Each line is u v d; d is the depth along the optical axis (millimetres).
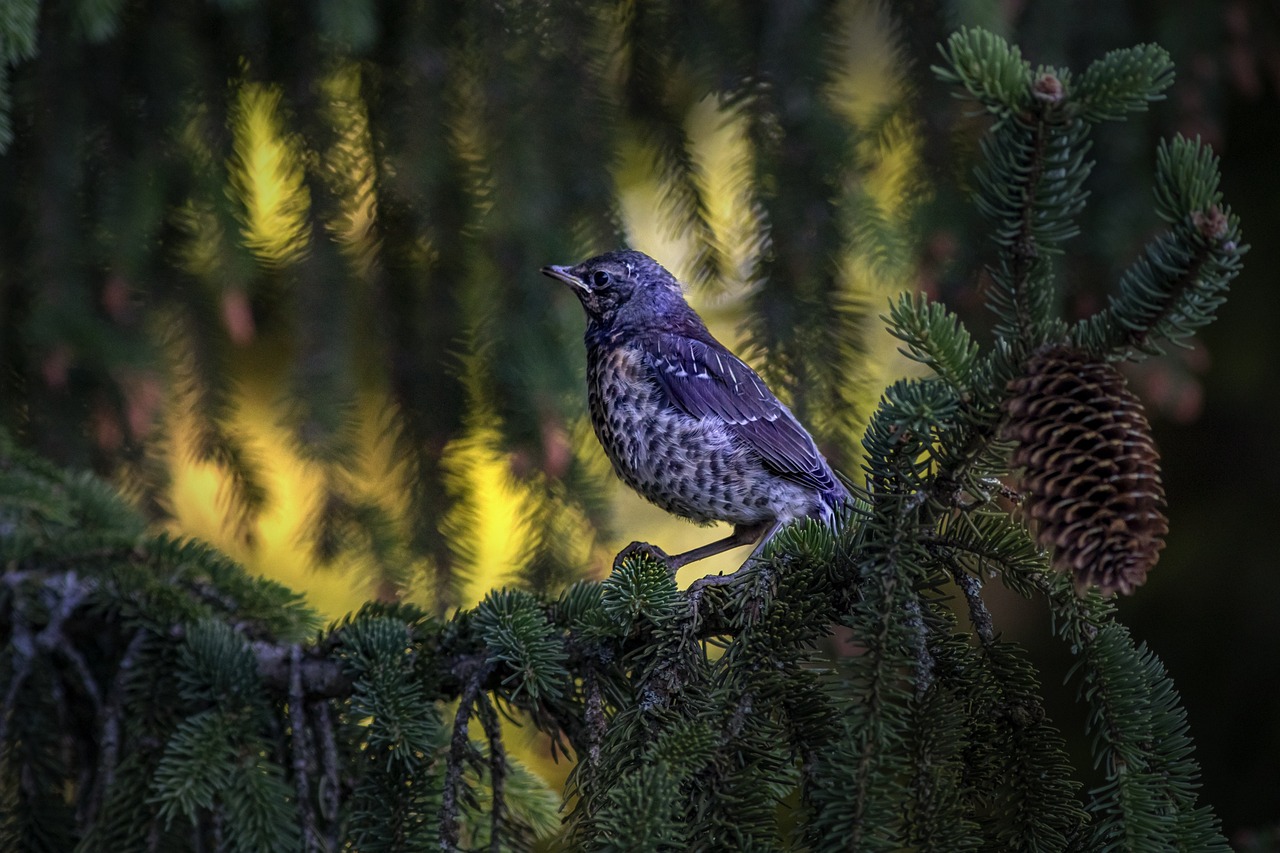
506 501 9734
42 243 7957
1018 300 4285
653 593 5527
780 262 8562
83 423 8352
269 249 8664
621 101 9016
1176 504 11203
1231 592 10758
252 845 5094
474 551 8859
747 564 5766
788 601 5312
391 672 5312
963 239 8578
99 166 8148
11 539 5902
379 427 8828
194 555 6121
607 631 5480
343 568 8891
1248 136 10555
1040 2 8539
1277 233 10555
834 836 4422
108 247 8117
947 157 8672
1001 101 3900
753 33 8555
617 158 8680
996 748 5004
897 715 4699
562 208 8492
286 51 8281
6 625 5852
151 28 8070
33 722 5715
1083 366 4195
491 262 8391
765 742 4855
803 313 8594
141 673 5535
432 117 8375
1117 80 3824
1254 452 11000
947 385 4473
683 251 10289
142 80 8117
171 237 8469
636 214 11016
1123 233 8711
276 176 8664
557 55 8406
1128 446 4066
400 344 8570
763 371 8711
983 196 4188
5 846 5629
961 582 5043
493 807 5227
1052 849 4898
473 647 5551
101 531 6234
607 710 5508
